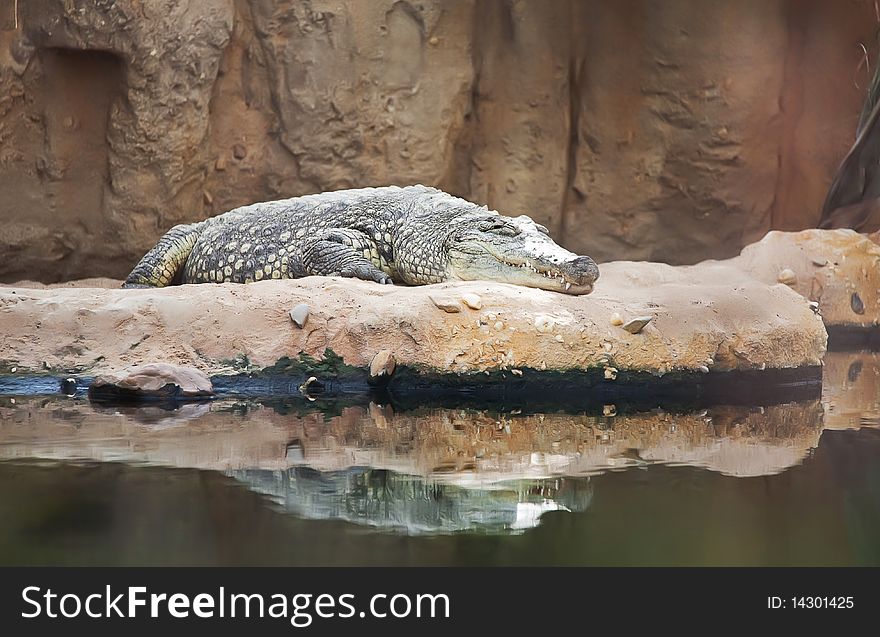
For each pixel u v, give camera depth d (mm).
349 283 18734
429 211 21156
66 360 17391
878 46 28484
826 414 15969
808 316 19359
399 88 27531
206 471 11531
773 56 28641
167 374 16703
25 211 25672
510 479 11328
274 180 27328
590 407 16578
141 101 25406
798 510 10070
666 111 28859
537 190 29406
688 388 17922
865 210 27656
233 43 26828
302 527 9398
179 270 23156
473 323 17359
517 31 28719
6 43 24844
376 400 16828
